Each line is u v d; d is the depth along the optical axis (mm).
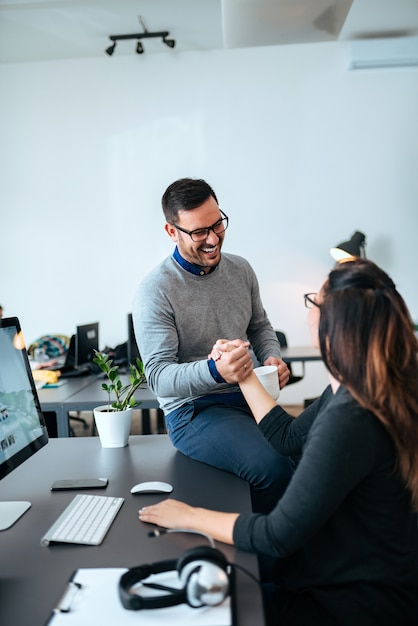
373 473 1055
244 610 888
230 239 6109
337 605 1066
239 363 1529
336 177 6012
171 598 884
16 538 1161
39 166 6121
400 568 1086
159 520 1198
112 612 879
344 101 5945
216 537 1116
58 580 985
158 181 6078
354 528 1083
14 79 6070
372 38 5844
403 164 5973
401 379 1040
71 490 1435
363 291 1061
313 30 3467
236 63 5965
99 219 6125
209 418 1699
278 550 1036
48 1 4941
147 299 1893
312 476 1022
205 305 1964
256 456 1526
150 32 5555
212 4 5059
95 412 1846
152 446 1857
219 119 6012
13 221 6168
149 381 1852
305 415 1433
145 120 6043
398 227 6023
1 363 1354
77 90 6051
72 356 3934
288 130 5992
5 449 1290
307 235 6070
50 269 6172
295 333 6129
